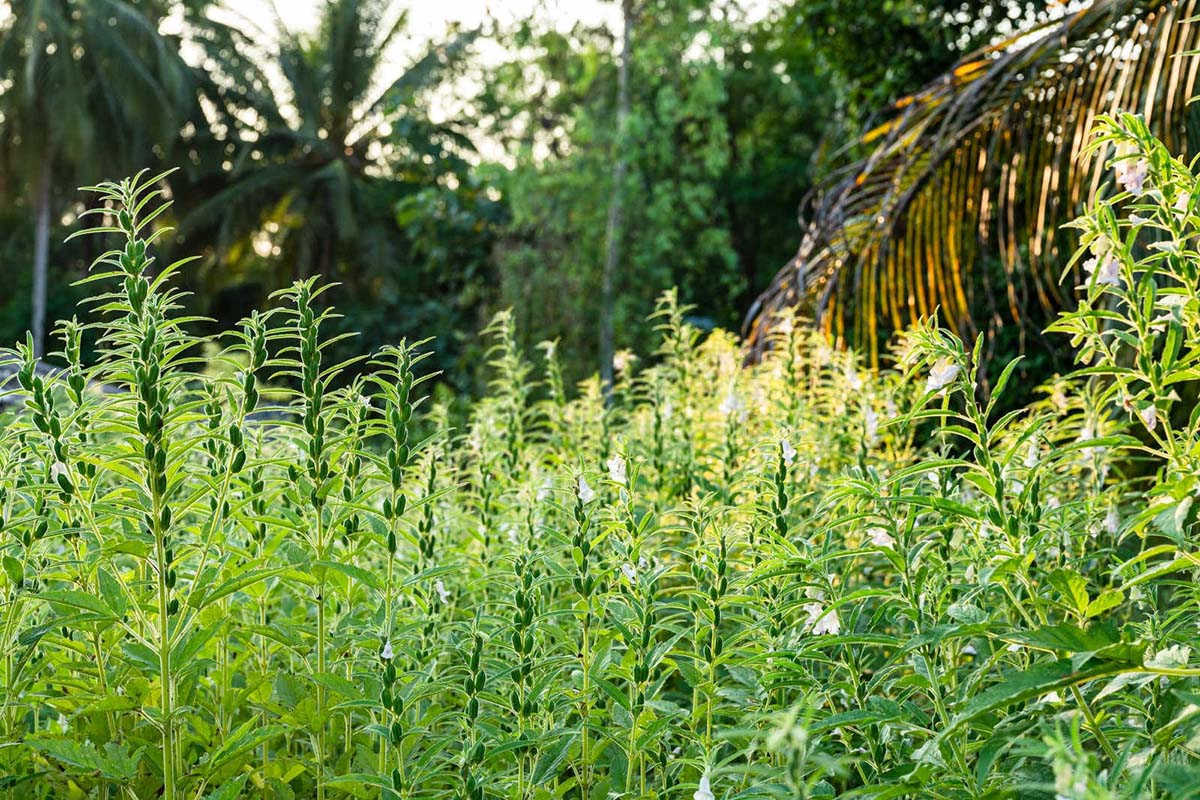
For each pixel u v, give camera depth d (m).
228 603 2.60
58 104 29.69
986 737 1.96
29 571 2.41
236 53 32.44
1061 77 5.23
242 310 33.44
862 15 9.80
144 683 2.47
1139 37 4.83
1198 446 1.78
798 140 24.95
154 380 2.10
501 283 16.41
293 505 2.69
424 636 2.62
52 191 33.66
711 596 2.27
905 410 3.93
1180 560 1.69
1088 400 3.17
